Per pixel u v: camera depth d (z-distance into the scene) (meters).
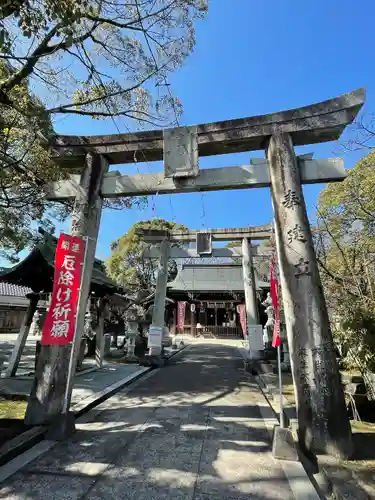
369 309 5.74
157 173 5.88
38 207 8.02
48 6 4.23
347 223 8.47
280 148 5.22
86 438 4.49
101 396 6.69
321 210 8.58
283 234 4.91
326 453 3.91
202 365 12.62
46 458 3.81
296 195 4.96
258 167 5.55
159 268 13.58
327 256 8.72
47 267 7.95
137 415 5.67
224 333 29.78
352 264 7.70
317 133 5.28
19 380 7.89
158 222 23.03
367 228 8.11
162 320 12.91
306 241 4.74
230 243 23.66
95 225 5.83
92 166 5.98
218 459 3.87
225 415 5.71
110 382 8.30
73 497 3.00
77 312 5.15
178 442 4.39
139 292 15.57
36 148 7.03
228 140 5.54
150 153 6.06
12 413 5.42
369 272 7.32
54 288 4.82
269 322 13.66
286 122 5.32
